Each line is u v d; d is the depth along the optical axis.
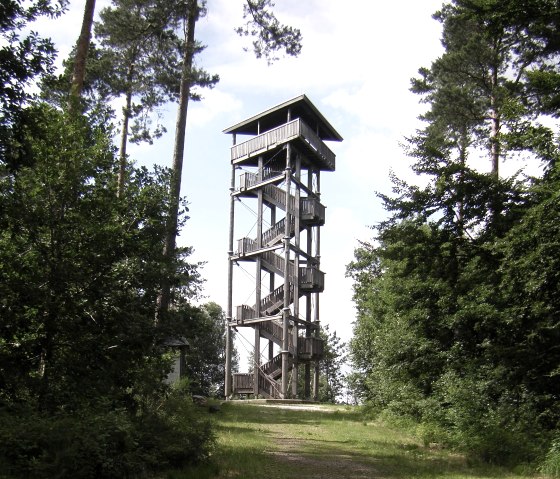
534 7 14.46
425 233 15.94
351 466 11.27
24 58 9.16
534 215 13.08
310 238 39.06
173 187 12.29
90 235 10.72
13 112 9.20
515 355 13.54
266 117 38.38
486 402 14.45
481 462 12.09
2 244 10.44
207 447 10.55
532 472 10.93
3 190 10.46
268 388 35.84
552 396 13.25
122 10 21.05
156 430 10.07
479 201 15.53
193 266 12.05
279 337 36.09
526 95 19.89
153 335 10.86
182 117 17.77
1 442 7.64
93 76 22.92
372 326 27.31
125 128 25.08
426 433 15.70
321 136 41.38
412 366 17.88
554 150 13.89
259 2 18.41
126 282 11.09
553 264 12.85
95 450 7.93
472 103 26.53
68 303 10.30
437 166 15.88
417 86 27.92
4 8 9.27
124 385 10.77
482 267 15.30
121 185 12.26
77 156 10.95
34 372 10.41
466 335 15.50
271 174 37.84
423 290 16.50
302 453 12.83
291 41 18.70
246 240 37.91
